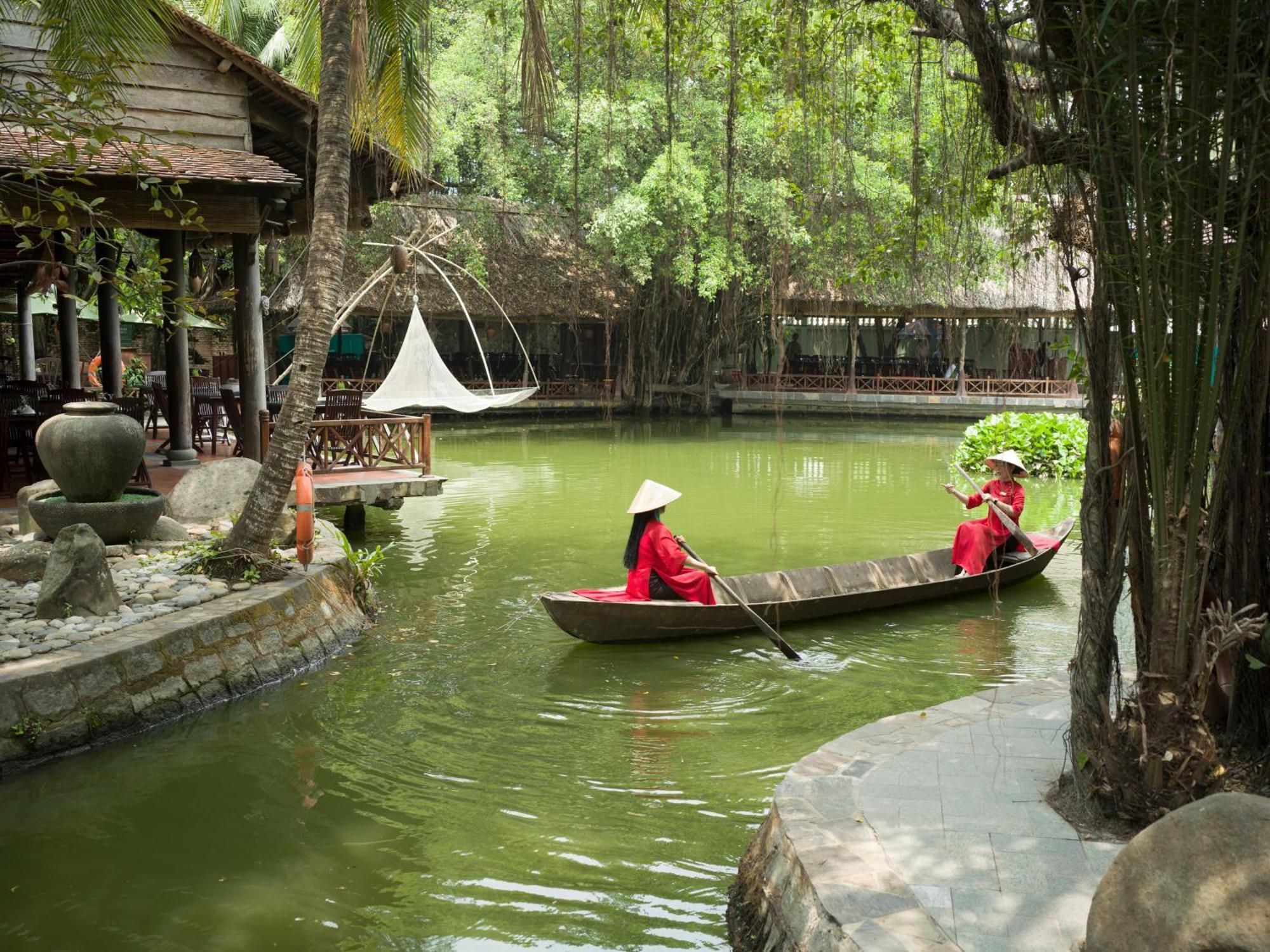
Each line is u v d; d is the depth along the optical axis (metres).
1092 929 2.90
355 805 5.49
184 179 9.65
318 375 8.44
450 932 4.29
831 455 22.59
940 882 3.62
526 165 27.20
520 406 33.34
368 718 6.75
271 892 4.63
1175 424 3.89
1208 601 4.53
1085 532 4.20
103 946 4.21
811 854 3.83
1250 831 2.70
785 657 7.97
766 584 9.12
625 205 25.23
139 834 5.17
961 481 18.19
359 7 8.47
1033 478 18.39
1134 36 3.47
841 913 3.40
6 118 6.35
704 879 4.72
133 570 8.16
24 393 12.93
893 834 4.00
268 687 7.32
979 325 34.38
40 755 5.96
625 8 7.12
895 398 32.41
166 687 6.69
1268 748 4.27
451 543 12.44
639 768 5.95
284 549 9.39
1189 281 3.76
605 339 35.81
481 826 5.25
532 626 8.85
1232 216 3.86
